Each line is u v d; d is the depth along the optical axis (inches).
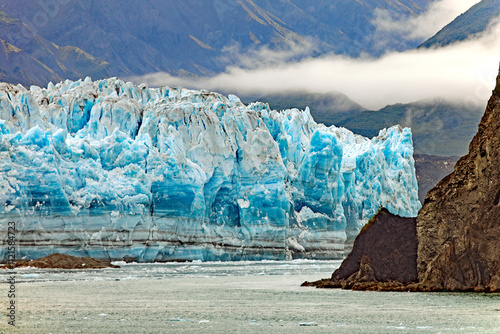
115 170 6648.6
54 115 7135.8
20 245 5920.3
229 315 2792.8
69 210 6205.7
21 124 6663.4
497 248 3196.4
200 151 7165.4
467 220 3292.3
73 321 2650.1
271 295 3491.6
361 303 3034.0
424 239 3405.5
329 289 3673.7
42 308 3031.5
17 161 6048.2
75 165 6456.7
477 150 3341.5
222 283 4303.6
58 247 6122.1
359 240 3767.2
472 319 2544.3
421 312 2728.8
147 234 6584.6
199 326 2519.7
